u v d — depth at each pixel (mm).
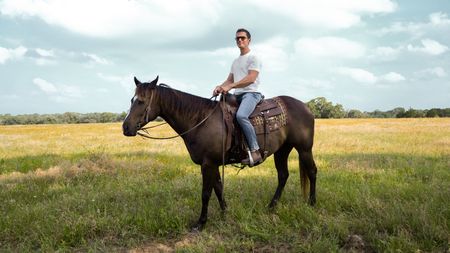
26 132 33000
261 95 5473
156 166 9883
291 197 6223
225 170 9266
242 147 5137
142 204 5934
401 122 42844
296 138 5707
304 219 5184
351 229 4836
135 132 4820
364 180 7734
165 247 4594
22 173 9500
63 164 9891
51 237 4750
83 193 6965
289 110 5656
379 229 4742
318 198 6117
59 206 5961
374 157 11328
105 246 4586
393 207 5156
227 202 5961
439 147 13938
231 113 5133
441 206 5133
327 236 4648
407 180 7812
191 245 4477
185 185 7332
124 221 5203
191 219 5352
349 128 30828
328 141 17406
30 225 5148
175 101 5039
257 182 7449
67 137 24438
